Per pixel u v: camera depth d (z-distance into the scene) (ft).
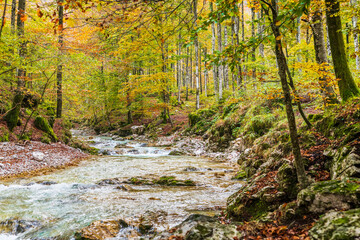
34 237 14.52
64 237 14.32
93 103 76.59
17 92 44.42
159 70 75.92
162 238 12.19
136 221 15.93
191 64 122.72
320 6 19.31
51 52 38.58
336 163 14.32
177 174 30.73
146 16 9.89
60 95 55.72
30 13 40.47
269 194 14.33
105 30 9.80
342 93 22.09
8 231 15.39
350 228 7.98
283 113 41.01
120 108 93.04
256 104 48.88
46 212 18.19
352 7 18.19
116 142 70.74
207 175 30.09
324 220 9.17
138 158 45.93
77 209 18.79
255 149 34.35
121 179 28.12
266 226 11.59
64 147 48.42
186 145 58.03
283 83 12.71
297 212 11.31
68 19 8.25
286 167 15.35
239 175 28.45
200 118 69.10
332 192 10.49
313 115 26.86
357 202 9.75
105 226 14.78
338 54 21.99
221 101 71.26
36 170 32.94
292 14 8.84
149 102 84.89
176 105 102.01
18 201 20.67
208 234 10.89
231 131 51.90
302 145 20.97
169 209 18.39
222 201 20.38
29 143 42.01
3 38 33.22
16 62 36.11
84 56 39.42
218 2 9.76
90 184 26.45
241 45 12.79
